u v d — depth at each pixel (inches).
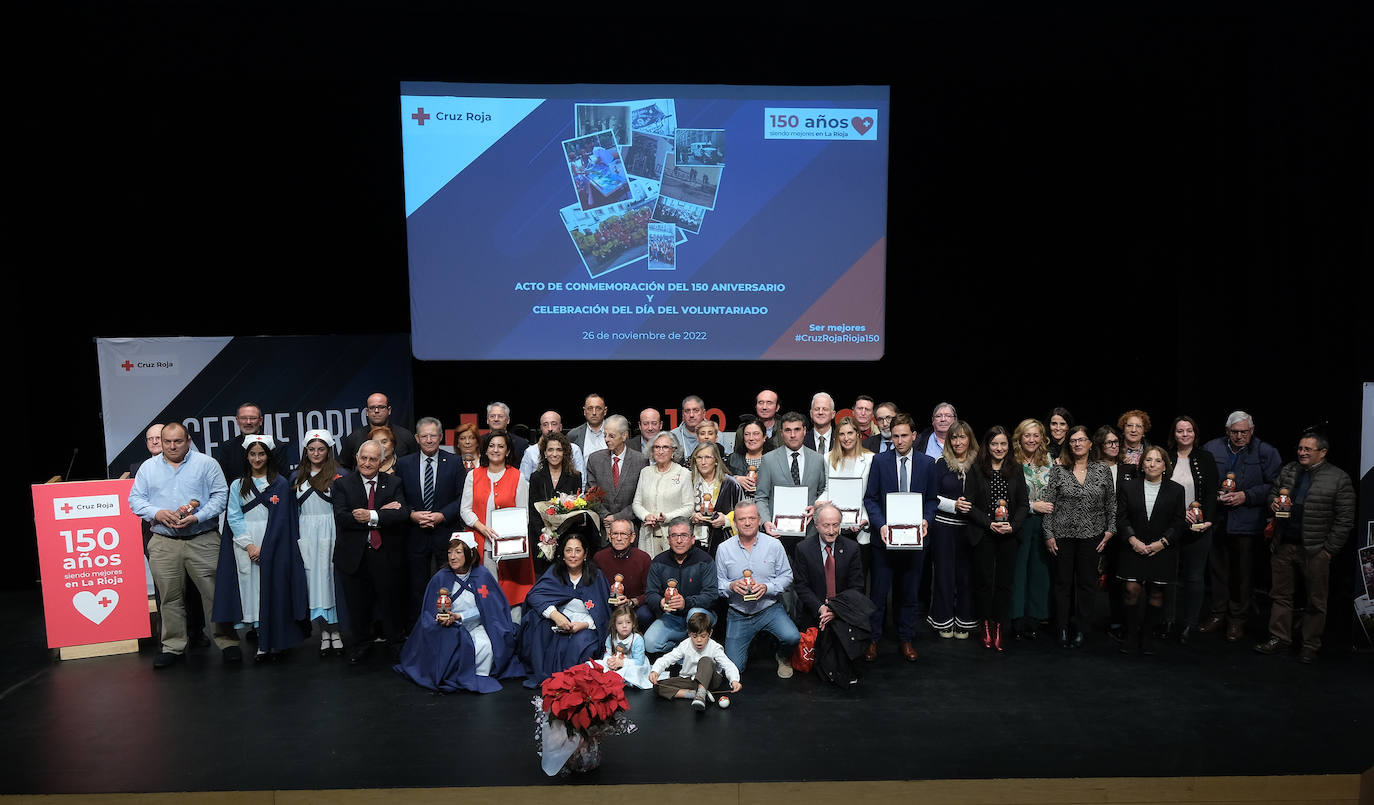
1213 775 171.2
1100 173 305.4
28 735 190.5
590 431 270.5
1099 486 231.8
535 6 271.6
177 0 262.1
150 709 202.7
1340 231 249.9
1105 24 277.3
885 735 187.0
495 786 169.0
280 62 270.7
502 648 217.2
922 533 221.5
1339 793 170.7
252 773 174.4
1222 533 239.9
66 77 270.8
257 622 230.1
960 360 314.7
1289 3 260.8
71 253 292.7
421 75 282.7
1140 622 230.1
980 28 280.5
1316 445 223.8
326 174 299.0
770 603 217.9
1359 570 231.3
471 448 245.8
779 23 283.9
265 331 304.2
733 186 297.1
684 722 193.9
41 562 229.8
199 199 296.5
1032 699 203.8
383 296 307.4
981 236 309.0
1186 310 300.2
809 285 301.6
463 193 293.3
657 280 299.4
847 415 239.1
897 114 302.0
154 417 286.5
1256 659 227.0
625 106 292.8
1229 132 281.6
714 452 237.0
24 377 289.4
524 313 298.5
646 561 225.6
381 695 209.3
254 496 228.4
